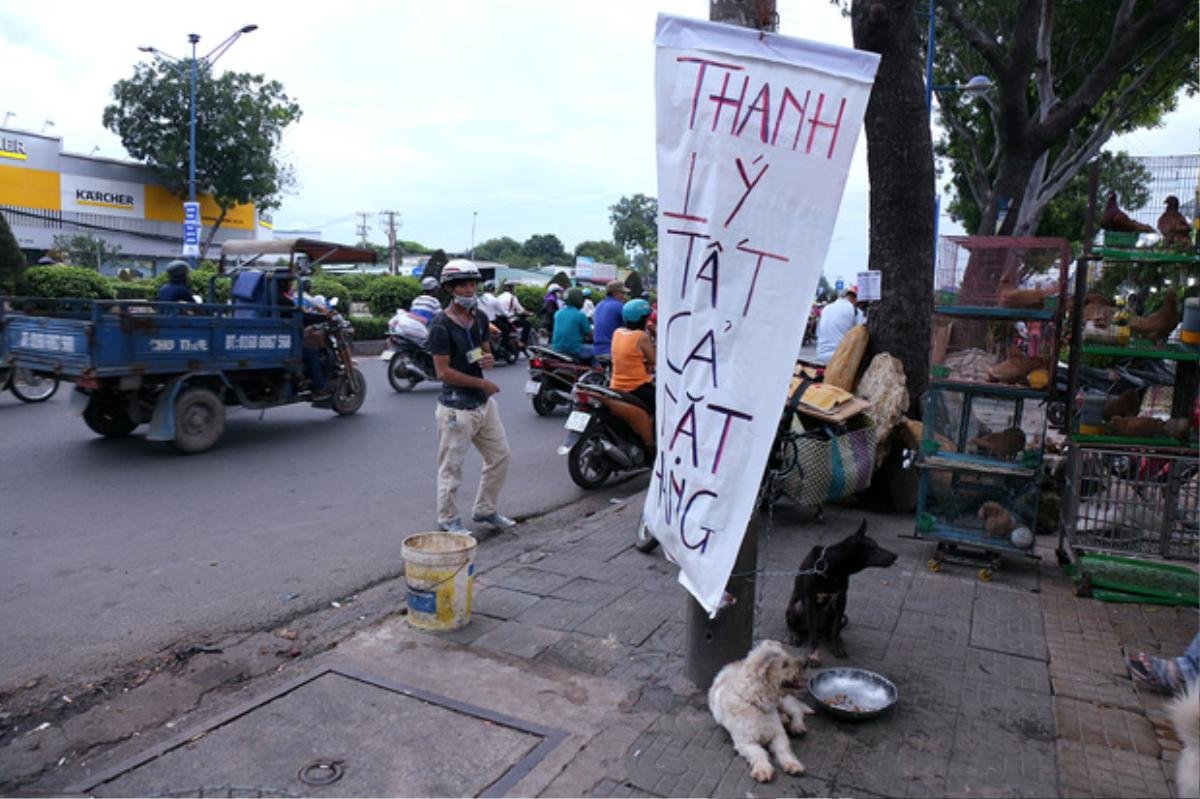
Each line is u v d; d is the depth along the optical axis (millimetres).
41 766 3299
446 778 3135
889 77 7125
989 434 5559
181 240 43188
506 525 6480
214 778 3123
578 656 4133
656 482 3707
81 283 17641
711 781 3119
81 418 10148
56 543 5812
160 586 5141
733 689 3322
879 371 6973
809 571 4098
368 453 8984
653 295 23094
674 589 5070
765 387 3273
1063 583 5266
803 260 3191
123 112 36500
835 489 6316
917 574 5406
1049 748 3371
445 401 5770
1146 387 5828
